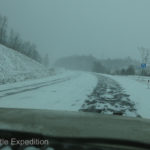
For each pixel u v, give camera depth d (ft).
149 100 39.70
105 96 43.60
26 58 169.17
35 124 10.00
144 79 119.44
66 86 62.54
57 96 41.78
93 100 38.11
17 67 117.91
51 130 9.10
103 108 31.07
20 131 8.73
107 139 8.14
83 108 30.71
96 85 68.64
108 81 90.94
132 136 8.93
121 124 11.65
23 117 11.64
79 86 63.52
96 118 13.08
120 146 7.74
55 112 14.46
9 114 12.70
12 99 36.58
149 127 11.09
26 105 31.40
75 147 7.59
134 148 7.68
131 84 78.95
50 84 67.67
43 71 141.49
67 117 12.59
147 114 27.81
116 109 30.63
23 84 64.23
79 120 11.88
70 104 33.68
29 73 106.63
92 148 7.54
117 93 48.98
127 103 35.91
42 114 13.15
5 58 117.08
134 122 12.57
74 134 8.67
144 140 8.34
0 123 9.92
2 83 63.57
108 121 12.35
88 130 9.50
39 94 43.80
